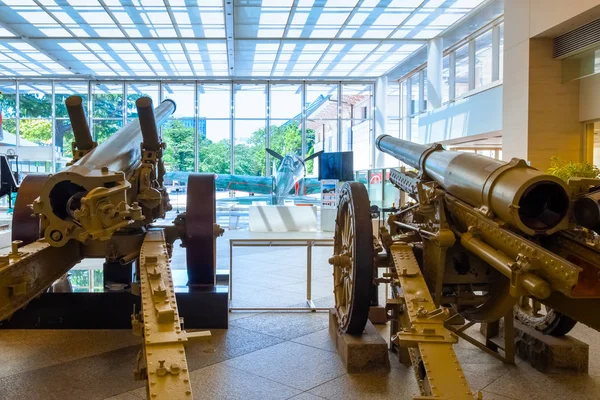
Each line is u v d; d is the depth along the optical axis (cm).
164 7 1070
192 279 476
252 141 1822
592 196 252
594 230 258
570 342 368
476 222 295
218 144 1814
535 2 871
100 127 1825
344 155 1220
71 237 283
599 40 782
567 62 885
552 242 296
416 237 373
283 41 1323
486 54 1252
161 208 416
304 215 1201
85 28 1217
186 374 207
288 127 1828
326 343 418
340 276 427
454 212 321
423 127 1480
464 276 338
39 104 1816
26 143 1817
